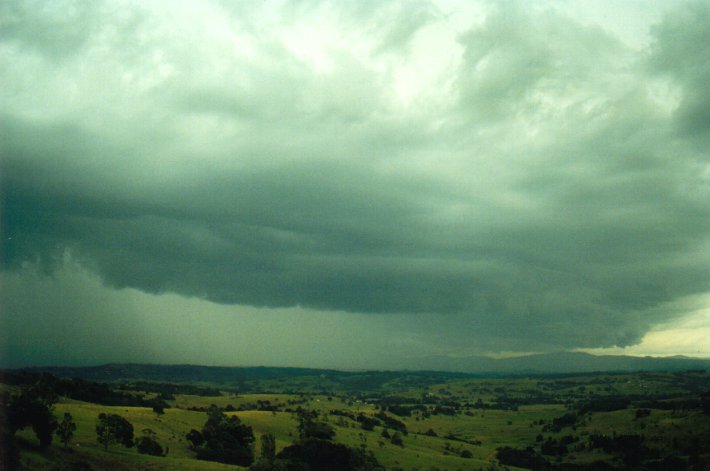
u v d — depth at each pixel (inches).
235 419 7229.3
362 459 6427.2
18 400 4404.5
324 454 5979.3
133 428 5954.7
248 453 6259.8
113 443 5172.2
